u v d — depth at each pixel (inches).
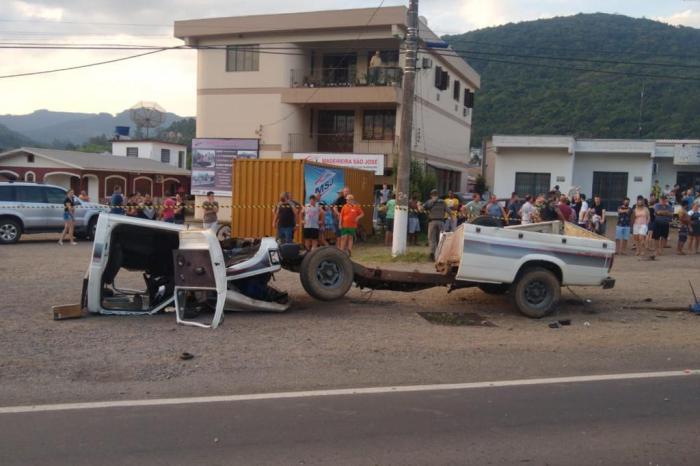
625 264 627.8
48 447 185.3
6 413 213.6
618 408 226.7
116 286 464.1
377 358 290.8
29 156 1561.3
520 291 384.5
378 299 439.2
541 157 1253.1
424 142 1364.4
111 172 1628.9
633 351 311.6
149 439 192.1
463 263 373.7
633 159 1229.1
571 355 302.5
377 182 1256.2
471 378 262.2
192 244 351.6
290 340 320.5
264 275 385.4
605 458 183.2
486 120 2301.9
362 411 219.6
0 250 698.8
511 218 759.1
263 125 1300.4
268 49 1284.4
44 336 316.2
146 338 316.5
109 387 243.0
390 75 1218.6
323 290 386.6
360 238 903.7
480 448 188.9
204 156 1321.4
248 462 177.0
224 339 318.3
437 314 395.2
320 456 181.5
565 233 450.9
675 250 750.5
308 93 1256.2
